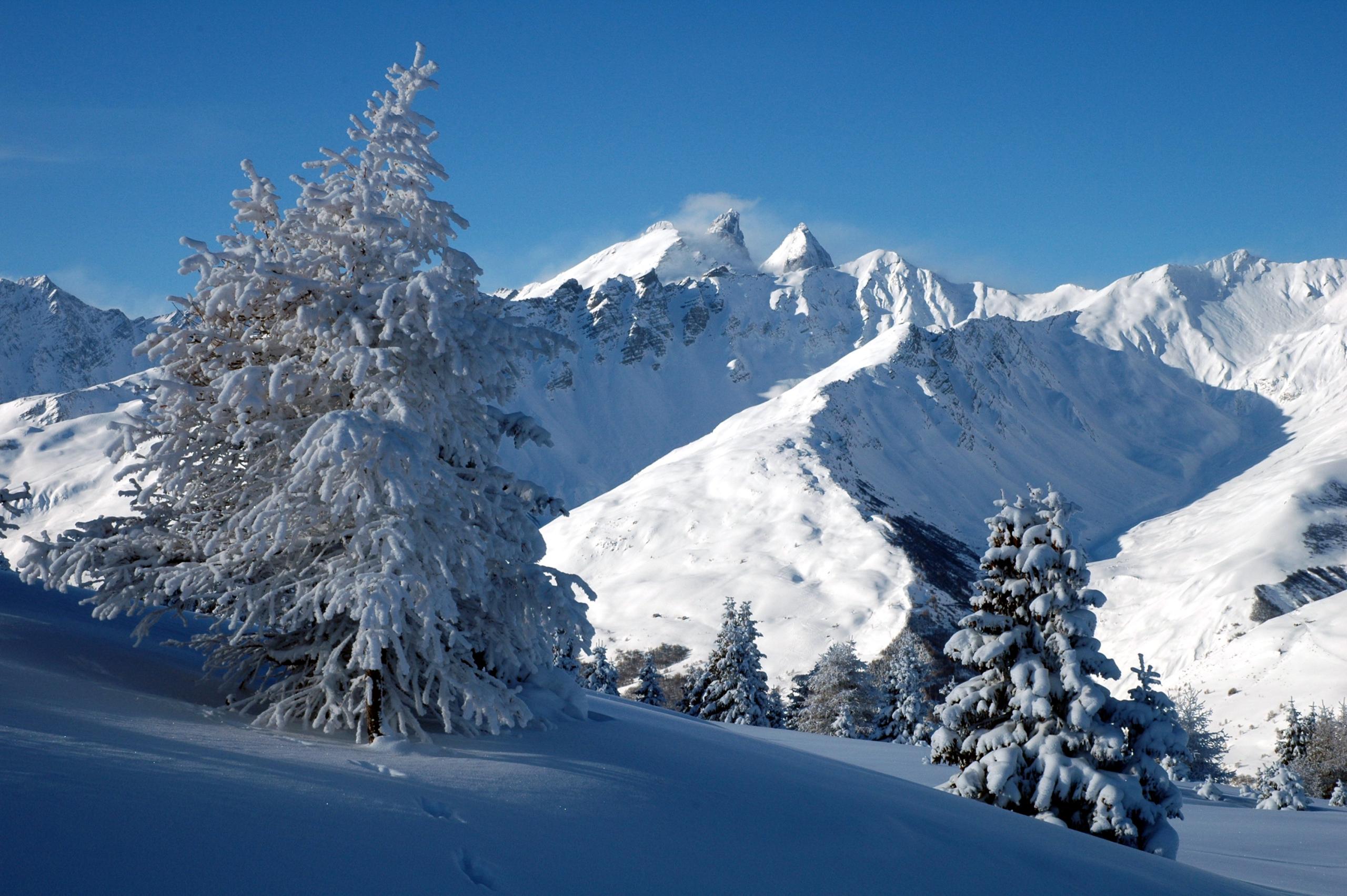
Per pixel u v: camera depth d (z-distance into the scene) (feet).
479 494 38.78
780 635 497.87
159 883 17.19
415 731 35.73
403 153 40.09
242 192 39.09
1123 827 59.67
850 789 39.63
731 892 24.45
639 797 29.91
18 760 20.76
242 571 36.06
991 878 31.83
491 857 22.52
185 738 27.89
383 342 37.06
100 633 45.50
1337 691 329.52
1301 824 112.98
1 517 77.36
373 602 31.99
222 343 37.27
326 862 19.74
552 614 40.68
